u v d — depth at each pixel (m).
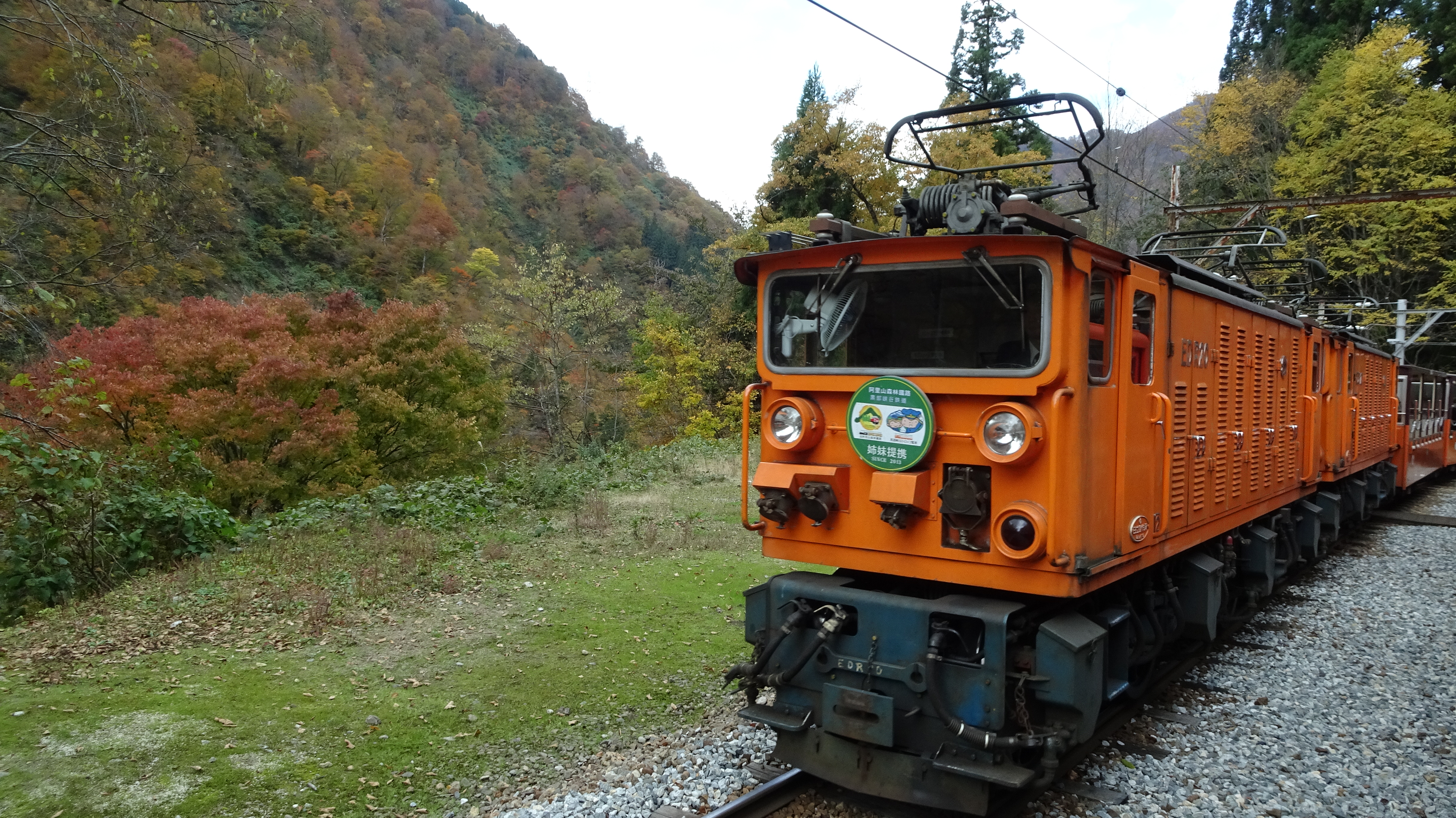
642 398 30.64
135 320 14.04
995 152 26.33
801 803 4.13
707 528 11.51
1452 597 8.31
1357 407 10.52
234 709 5.29
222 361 13.48
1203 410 5.48
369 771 4.61
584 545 10.34
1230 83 29.72
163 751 4.68
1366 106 22.86
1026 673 3.80
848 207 27.64
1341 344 9.77
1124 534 4.21
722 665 6.37
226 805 4.18
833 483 4.24
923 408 3.95
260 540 9.66
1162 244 10.66
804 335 4.54
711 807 4.09
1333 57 25.86
